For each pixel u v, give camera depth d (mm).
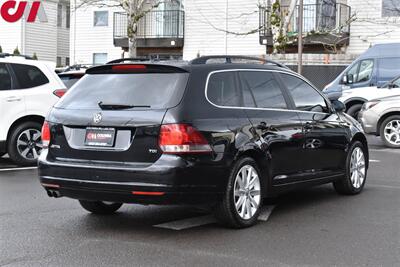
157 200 6242
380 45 19312
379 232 6812
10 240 6391
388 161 12812
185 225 7133
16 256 5820
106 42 33375
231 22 30406
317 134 8195
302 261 5707
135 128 6363
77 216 7566
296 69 24547
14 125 11469
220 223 7051
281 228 6988
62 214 7660
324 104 8656
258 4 28031
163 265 5570
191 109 6414
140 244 6285
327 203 8492
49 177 6777
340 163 8812
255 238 6531
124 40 32031
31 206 8062
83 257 5812
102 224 7168
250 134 6945
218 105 6746
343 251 6043
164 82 6613
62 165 6660
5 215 7527
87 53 33812
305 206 8289
